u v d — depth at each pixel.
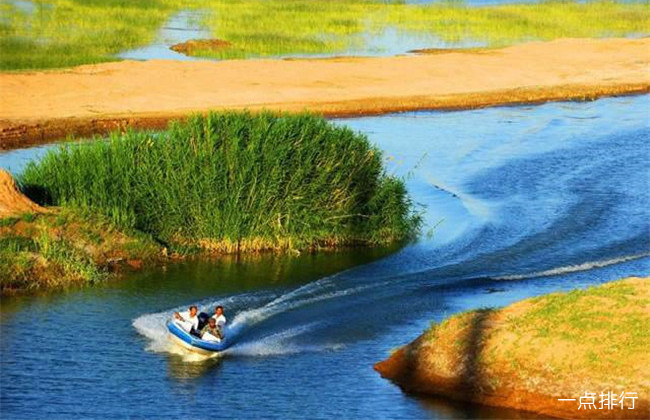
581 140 151.62
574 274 93.38
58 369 70.56
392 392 66.94
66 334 77.00
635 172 132.50
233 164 97.94
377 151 107.06
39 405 64.88
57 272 88.06
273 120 104.19
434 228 107.44
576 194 121.06
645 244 102.81
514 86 191.50
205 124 101.62
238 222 97.44
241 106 160.62
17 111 150.75
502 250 100.50
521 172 131.38
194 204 97.44
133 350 74.50
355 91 177.75
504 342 67.06
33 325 78.56
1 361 71.62
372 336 77.69
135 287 87.75
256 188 98.38
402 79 190.00
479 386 65.06
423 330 78.88
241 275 91.62
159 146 100.75
